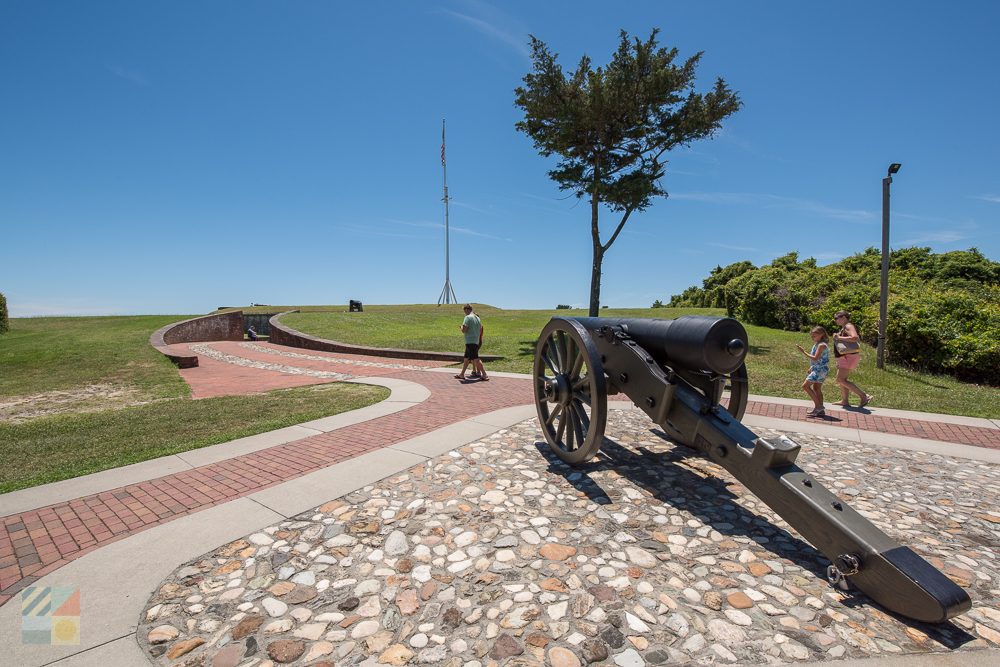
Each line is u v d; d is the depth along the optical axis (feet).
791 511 9.07
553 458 15.12
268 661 6.73
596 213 48.11
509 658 6.75
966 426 19.52
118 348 45.88
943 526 10.92
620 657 6.77
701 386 12.17
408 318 80.89
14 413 23.97
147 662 6.69
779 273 70.18
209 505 11.65
